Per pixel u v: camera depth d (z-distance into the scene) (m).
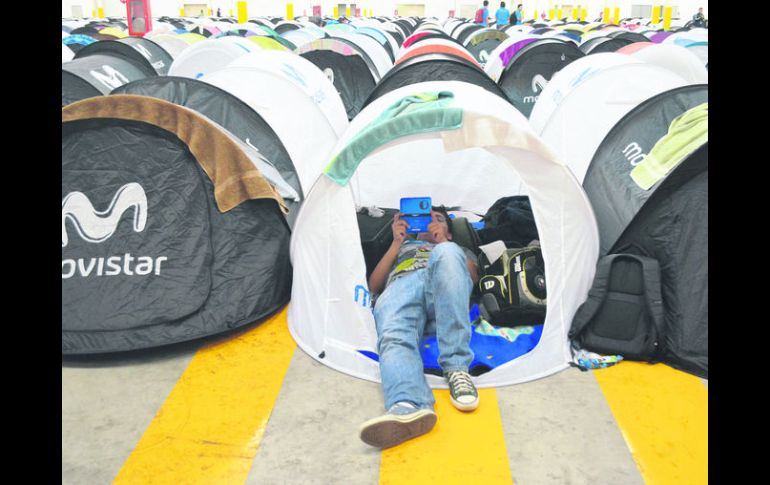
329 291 2.74
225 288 3.06
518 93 7.43
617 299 2.74
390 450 2.16
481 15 26.08
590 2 31.56
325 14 30.91
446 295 2.49
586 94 4.42
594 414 2.35
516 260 2.90
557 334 2.71
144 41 8.51
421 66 5.62
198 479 2.02
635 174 3.48
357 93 8.05
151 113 3.00
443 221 3.16
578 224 2.76
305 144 4.60
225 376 2.65
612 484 1.98
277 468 2.07
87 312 2.81
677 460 2.09
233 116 4.12
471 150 4.35
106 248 2.92
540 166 2.64
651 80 4.32
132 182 3.00
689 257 2.76
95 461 2.10
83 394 2.50
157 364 2.74
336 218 2.67
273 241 3.30
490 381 2.55
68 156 2.96
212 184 3.11
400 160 4.36
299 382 2.61
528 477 2.02
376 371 2.61
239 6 18.77
